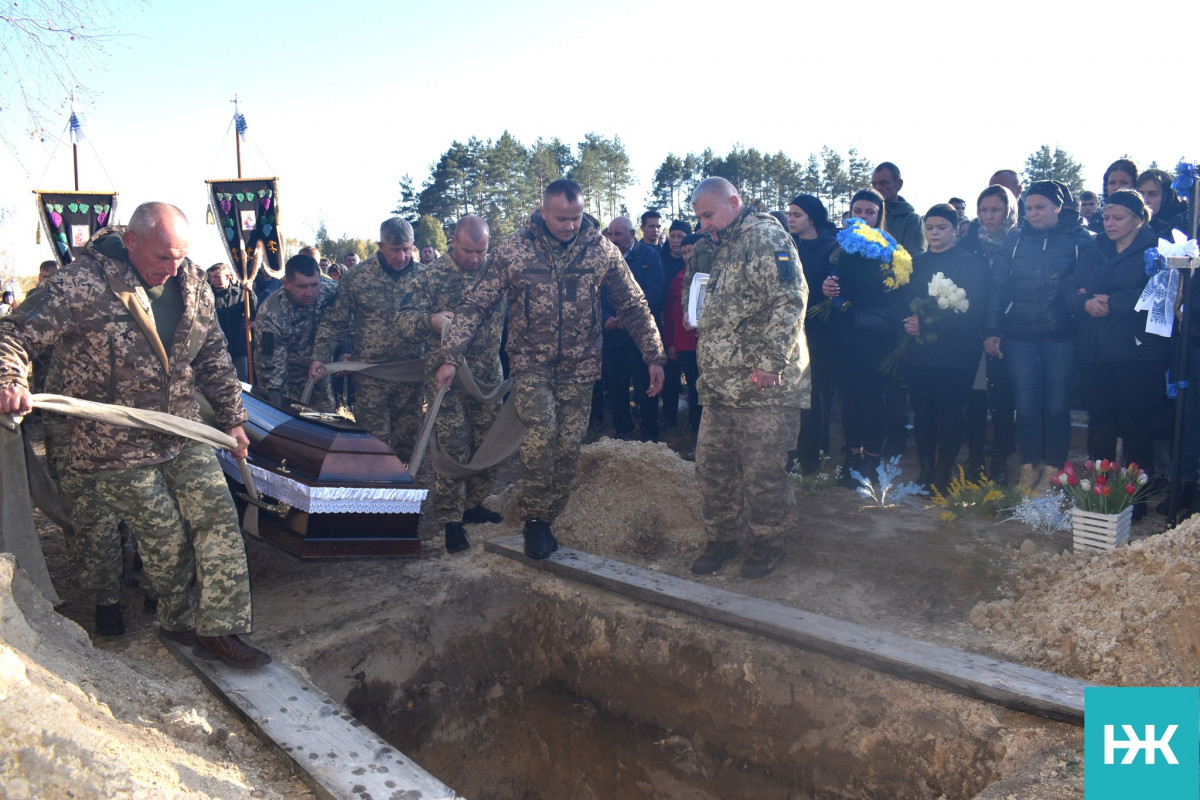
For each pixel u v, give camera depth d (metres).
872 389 5.33
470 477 5.09
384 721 3.77
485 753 4.17
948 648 3.26
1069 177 54.12
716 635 3.68
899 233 5.68
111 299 2.91
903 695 3.14
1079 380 7.23
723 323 3.93
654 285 7.23
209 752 2.60
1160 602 3.09
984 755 2.88
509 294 4.26
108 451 2.97
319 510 3.48
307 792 2.57
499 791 4.20
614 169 65.56
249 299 7.97
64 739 1.97
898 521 4.59
